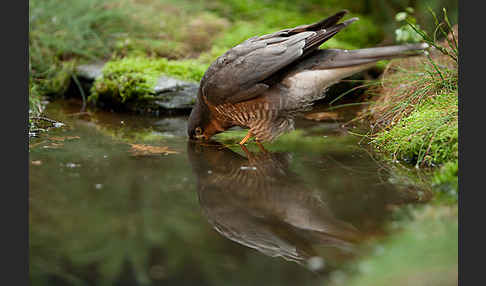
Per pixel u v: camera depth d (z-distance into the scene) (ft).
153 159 17.60
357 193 14.48
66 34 27.14
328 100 23.84
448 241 11.40
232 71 18.17
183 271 10.66
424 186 14.83
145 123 22.30
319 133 20.39
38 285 10.11
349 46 26.68
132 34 28.50
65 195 14.17
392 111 19.58
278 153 18.29
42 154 17.67
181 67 24.81
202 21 30.50
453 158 15.47
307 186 15.08
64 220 12.66
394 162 16.98
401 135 17.61
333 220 12.85
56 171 16.06
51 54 26.71
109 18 28.94
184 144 19.61
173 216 13.16
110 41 28.04
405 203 13.65
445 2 26.55
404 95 20.07
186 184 15.30
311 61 17.66
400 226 12.26
